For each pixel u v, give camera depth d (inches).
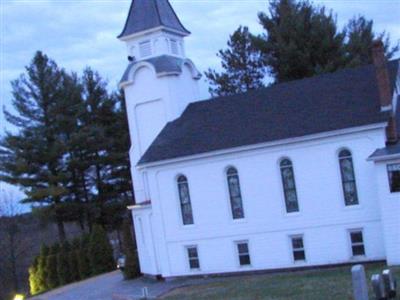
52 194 2487.7
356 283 753.0
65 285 2097.7
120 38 1899.6
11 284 3029.0
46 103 2618.1
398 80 1610.5
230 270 1555.1
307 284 1211.2
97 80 2802.7
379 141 1385.3
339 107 1492.4
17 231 3021.7
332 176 1440.7
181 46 1941.4
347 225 1430.9
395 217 1296.8
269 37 2704.2
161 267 1644.9
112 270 2241.6
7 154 2571.4
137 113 1851.6
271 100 1659.7
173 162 1599.4
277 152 1493.6
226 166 1551.4
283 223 1496.1
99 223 2672.2
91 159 2679.6
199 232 1588.3
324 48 2559.1
